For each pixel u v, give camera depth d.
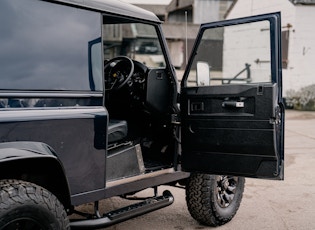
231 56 15.64
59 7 2.76
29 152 2.42
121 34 18.89
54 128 2.62
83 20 2.90
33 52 2.60
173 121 3.69
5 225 2.32
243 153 3.30
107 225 3.04
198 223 4.22
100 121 2.91
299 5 14.48
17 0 2.55
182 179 4.00
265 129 3.18
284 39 15.02
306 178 6.08
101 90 2.97
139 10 3.41
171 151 3.80
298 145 8.49
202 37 3.66
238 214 4.52
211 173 3.48
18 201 2.37
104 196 3.02
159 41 3.70
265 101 3.16
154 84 3.72
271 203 4.93
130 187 3.29
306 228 4.14
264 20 3.25
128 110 3.98
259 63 3.96
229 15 18.52
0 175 2.61
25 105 2.54
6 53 2.48
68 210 3.06
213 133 3.42
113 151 3.33
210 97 3.42
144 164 3.77
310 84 14.92
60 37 2.75
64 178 2.68
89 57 2.91
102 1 3.04
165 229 4.06
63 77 2.75
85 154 2.83
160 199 3.53
